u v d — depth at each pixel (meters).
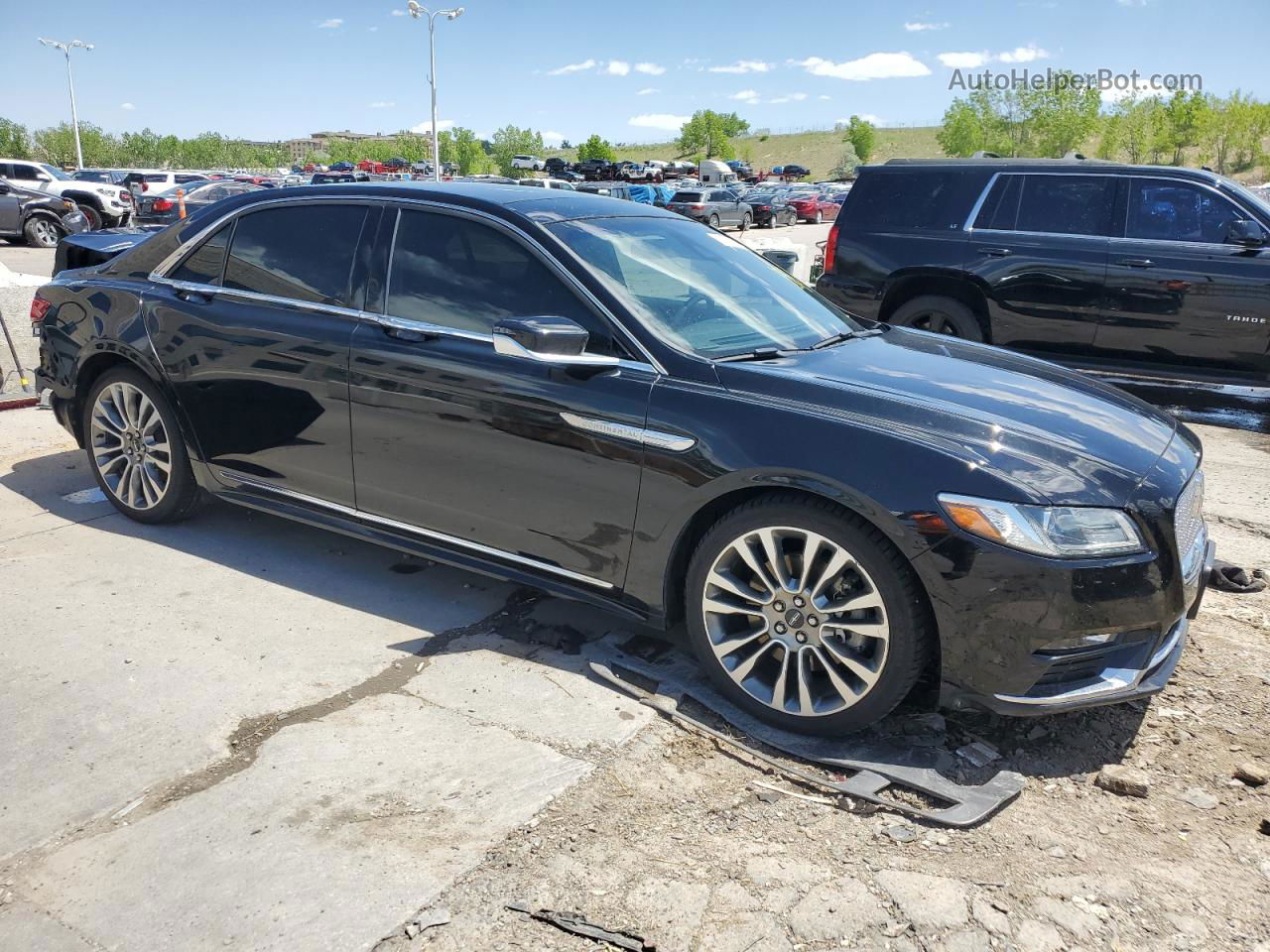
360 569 4.13
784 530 2.84
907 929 2.19
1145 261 7.01
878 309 8.09
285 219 4.00
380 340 3.60
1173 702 3.21
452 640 3.52
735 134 153.75
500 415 3.31
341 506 3.83
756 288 3.83
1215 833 2.57
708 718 3.05
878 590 2.72
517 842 2.45
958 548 2.61
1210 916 2.26
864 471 2.71
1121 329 7.19
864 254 8.04
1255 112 70.50
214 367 4.01
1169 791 2.74
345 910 2.21
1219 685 3.32
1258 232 6.70
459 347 3.43
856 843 2.49
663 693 3.16
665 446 3.00
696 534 3.12
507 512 3.38
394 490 3.64
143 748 2.81
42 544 4.28
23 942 2.11
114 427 4.44
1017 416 2.94
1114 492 2.71
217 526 4.56
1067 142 71.25
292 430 3.86
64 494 4.93
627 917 2.21
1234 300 6.79
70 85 61.12
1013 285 7.47
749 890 2.31
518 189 3.91
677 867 2.38
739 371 3.05
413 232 3.67
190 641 3.46
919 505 2.64
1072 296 7.30
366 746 2.84
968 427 2.80
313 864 2.35
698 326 3.34
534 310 3.36
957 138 74.44
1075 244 7.25
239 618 3.65
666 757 2.84
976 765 2.82
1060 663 2.68
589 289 3.29
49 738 2.85
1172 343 7.07
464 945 2.12
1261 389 8.55
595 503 3.17
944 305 7.78
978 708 2.73
